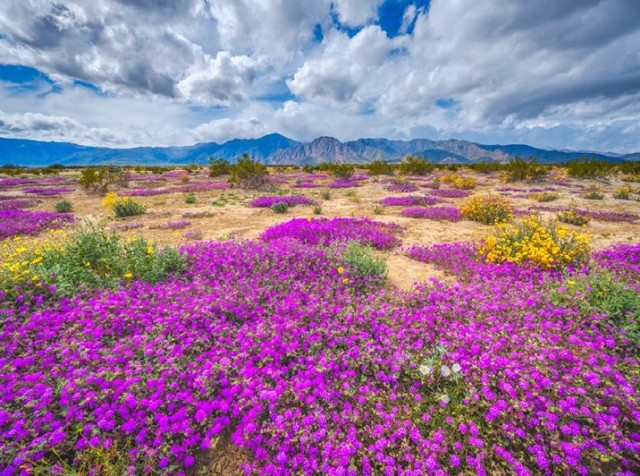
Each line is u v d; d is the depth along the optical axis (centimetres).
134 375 311
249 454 269
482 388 294
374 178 3164
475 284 542
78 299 432
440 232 1022
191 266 593
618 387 295
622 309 396
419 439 260
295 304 448
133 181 3106
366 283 553
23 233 1037
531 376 303
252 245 714
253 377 324
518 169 2670
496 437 264
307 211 1421
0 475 220
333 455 250
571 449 240
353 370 339
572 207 1409
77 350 330
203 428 279
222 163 3603
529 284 515
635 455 238
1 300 410
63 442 253
